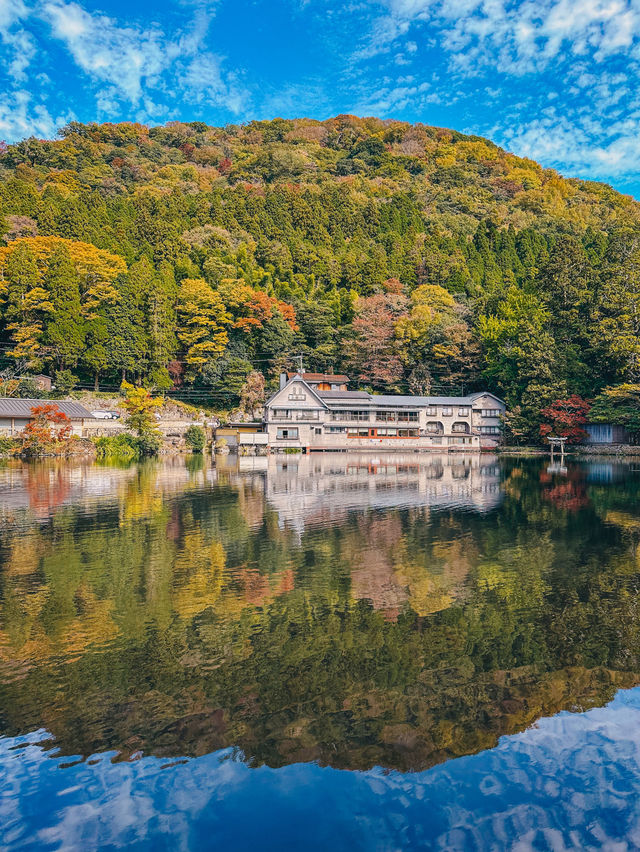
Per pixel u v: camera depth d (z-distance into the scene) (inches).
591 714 256.7
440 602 402.3
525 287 3036.4
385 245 4217.5
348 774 214.1
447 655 314.8
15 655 312.0
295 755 225.3
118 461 1648.6
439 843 178.4
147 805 197.0
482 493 979.3
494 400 2573.8
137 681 282.8
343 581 450.6
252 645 326.0
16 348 2364.7
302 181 5354.3
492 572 479.5
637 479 1235.9
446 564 503.5
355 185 5290.4
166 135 6486.2
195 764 219.0
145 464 1546.5
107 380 2647.6
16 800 198.2
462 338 2851.9
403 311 3129.9
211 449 2209.6
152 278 2733.8
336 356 3088.1
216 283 3080.7
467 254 4133.9
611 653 319.3
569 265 2640.3
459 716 253.4
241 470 1387.8
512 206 5403.5
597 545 580.1
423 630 350.6
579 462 1774.1
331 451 2380.7
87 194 3565.5
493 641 334.6
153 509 780.6
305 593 420.5
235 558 519.2
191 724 245.4
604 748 230.7
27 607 388.5
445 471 1428.4
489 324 2829.7
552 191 5723.4
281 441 2330.2
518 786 207.5
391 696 269.6
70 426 1841.8
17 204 3046.3
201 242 3479.3
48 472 1291.8
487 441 2554.1
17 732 239.5
